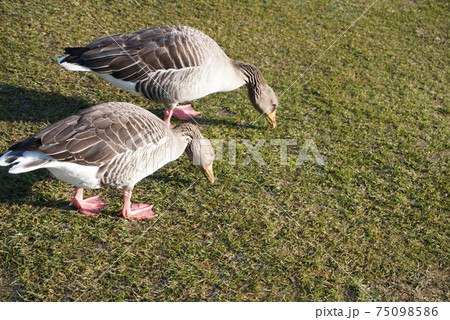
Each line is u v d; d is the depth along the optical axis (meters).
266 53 2.71
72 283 1.82
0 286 1.80
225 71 2.30
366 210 2.07
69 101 2.36
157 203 2.04
